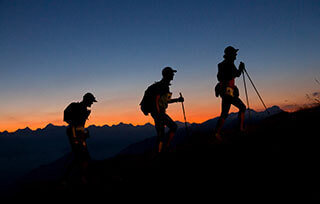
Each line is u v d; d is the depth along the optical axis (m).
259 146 4.83
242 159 4.43
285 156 3.98
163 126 6.40
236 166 4.20
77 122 5.32
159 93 6.37
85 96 5.43
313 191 2.87
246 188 3.41
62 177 5.46
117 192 4.53
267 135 5.41
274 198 3.00
